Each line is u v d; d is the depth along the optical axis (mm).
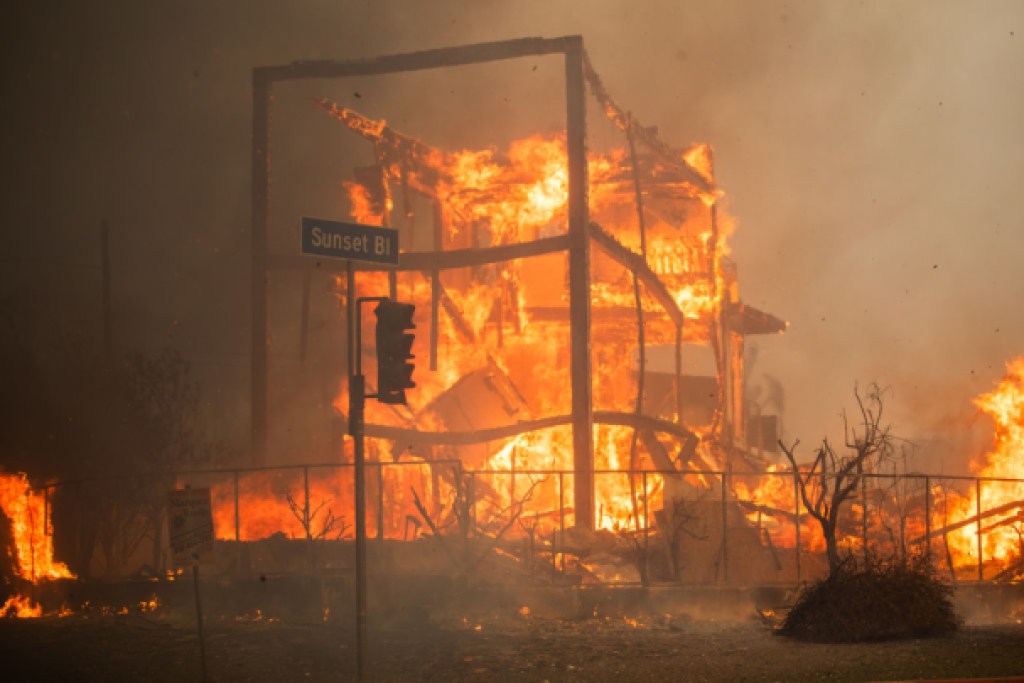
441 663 14477
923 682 11391
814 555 20719
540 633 17125
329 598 19812
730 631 17188
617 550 21953
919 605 15984
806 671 12992
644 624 18109
